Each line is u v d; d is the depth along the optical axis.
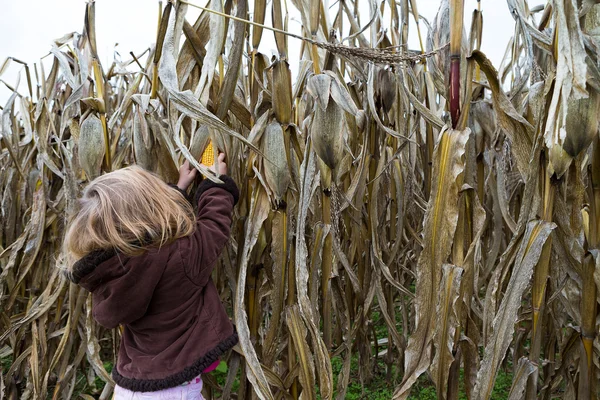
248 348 1.38
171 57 1.24
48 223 2.24
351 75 2.38
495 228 2.02
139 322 1.38
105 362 3.11
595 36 1.10
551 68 1.14
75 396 2.68
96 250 1.31
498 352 1.17
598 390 1.43
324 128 1.37
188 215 1.42
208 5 1.43
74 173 1.87
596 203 1.23
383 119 2.04
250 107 1.53
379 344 3.08
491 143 1.80
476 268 1.87
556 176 1.13
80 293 1.90
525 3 1.76
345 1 2.10
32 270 2.50
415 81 1.92
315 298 1.59
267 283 1.80
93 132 1.61
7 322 2.30
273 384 1.58
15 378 2.47
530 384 1.40
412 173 2.10
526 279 1.14
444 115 2.23
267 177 1.43
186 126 1.57
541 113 1.15
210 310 1.42
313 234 1.67
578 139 1.06
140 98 1.53
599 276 1.20
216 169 1.41
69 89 2.60
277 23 1.39
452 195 1.22
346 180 2.06
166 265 1.30
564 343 1.48
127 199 1.31
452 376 1.42
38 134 2.06
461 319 1.36
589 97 1.05
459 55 1.20
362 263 2.12
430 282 1.29
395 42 2.02
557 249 1.27
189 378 1.35
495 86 1.25
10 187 2.71
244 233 1.62
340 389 1.86
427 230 1.28
